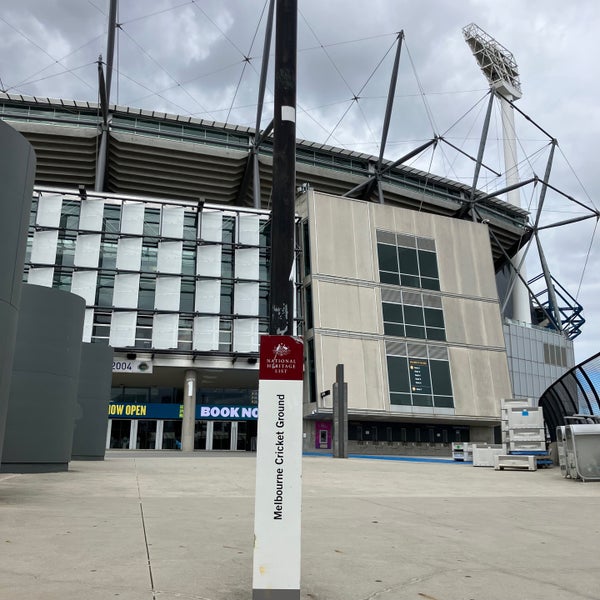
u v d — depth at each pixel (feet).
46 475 43.65
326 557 17.20
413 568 16.02
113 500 29.63
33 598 11.98
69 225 137.59
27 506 26.02
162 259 138.00
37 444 46.16
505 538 21.25
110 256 137.18
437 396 147.02
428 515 27.27
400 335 148.66
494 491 41.29
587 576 15.49
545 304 263.90
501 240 222.48
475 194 201.57
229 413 154.51
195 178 175.52
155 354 132.46
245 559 16.43
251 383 154.92
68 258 135.13
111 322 131.64
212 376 144.87
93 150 163.73
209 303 137.39
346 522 24.27
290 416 11.62
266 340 11.89
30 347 46.70
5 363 28.12
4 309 27.99
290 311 12.12
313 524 23.50
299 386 11.73
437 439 153.99
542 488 44.29
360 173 188.34
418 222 162.50
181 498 31.71
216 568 15.24
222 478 45.42
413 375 146.30
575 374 67.56
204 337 135.23
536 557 17.88
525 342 182.50
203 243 140.56
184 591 13.00
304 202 153.48
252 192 179.01
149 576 14.19
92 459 68.90
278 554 11.14
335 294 144.87
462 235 167.63
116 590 12.84
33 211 137.28
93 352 70.79
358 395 138.41
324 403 134.00
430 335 152.46
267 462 11.44
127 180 172.86
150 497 31.68
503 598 13.24
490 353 158.71
